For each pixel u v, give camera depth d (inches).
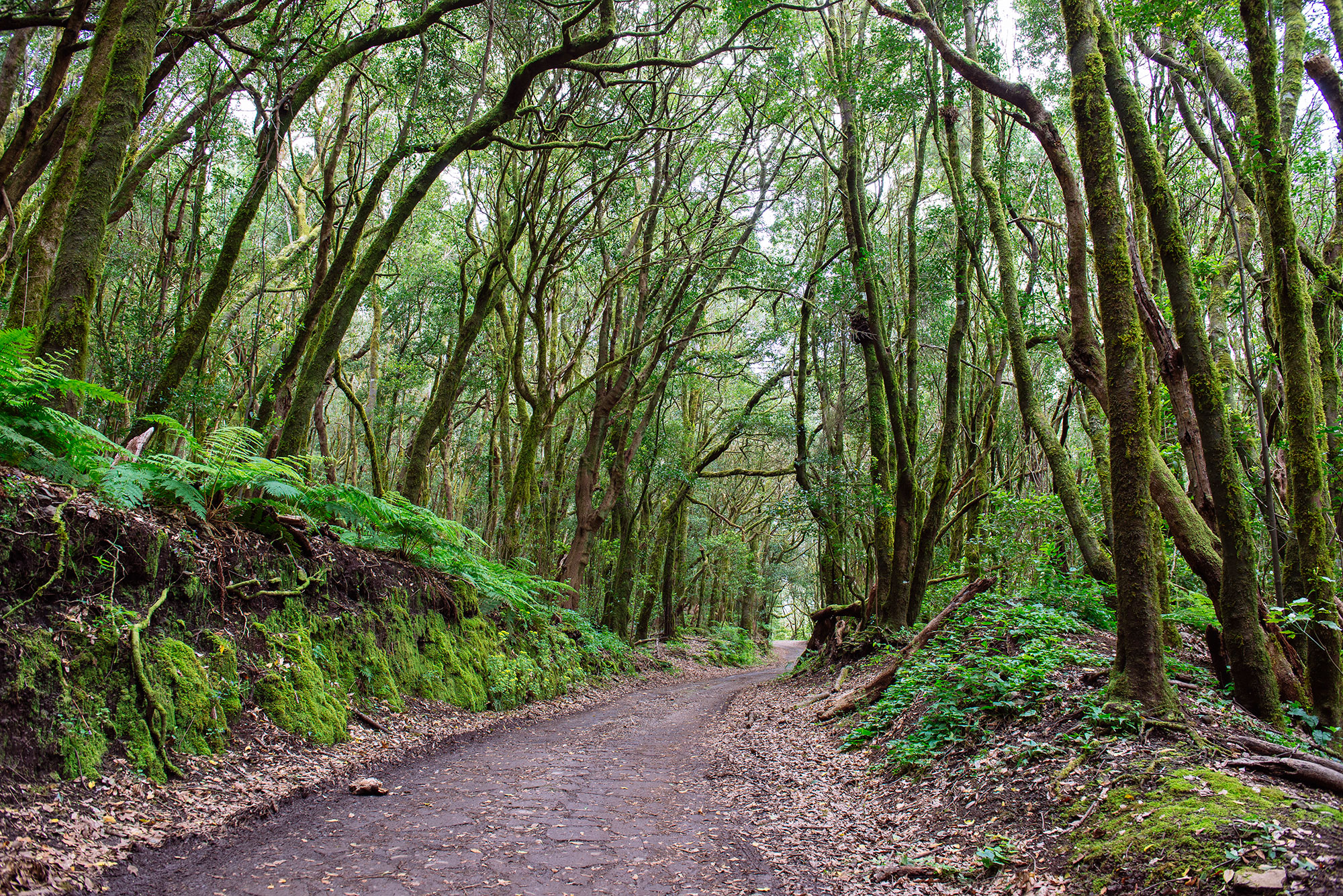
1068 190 267.6
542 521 707.4
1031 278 460.8
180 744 193.6
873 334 530.3
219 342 540.4
